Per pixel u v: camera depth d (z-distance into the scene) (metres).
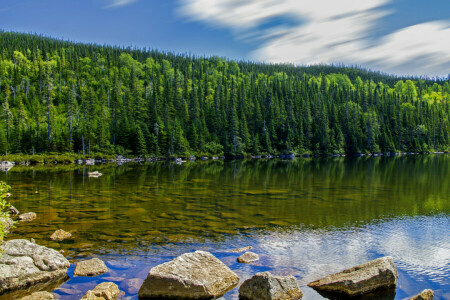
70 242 14.34
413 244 14.35
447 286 10.35
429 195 26.95
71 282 10.40
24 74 147.50
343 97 152.62
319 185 33.59
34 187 31.94
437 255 13.02
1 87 133.12
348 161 80.44
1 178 41.09
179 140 100.12
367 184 34.41
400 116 131.38
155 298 9.62
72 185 33.59
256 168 59.28
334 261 12.30
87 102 116.12
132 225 17.22
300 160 89.00
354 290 9.62
